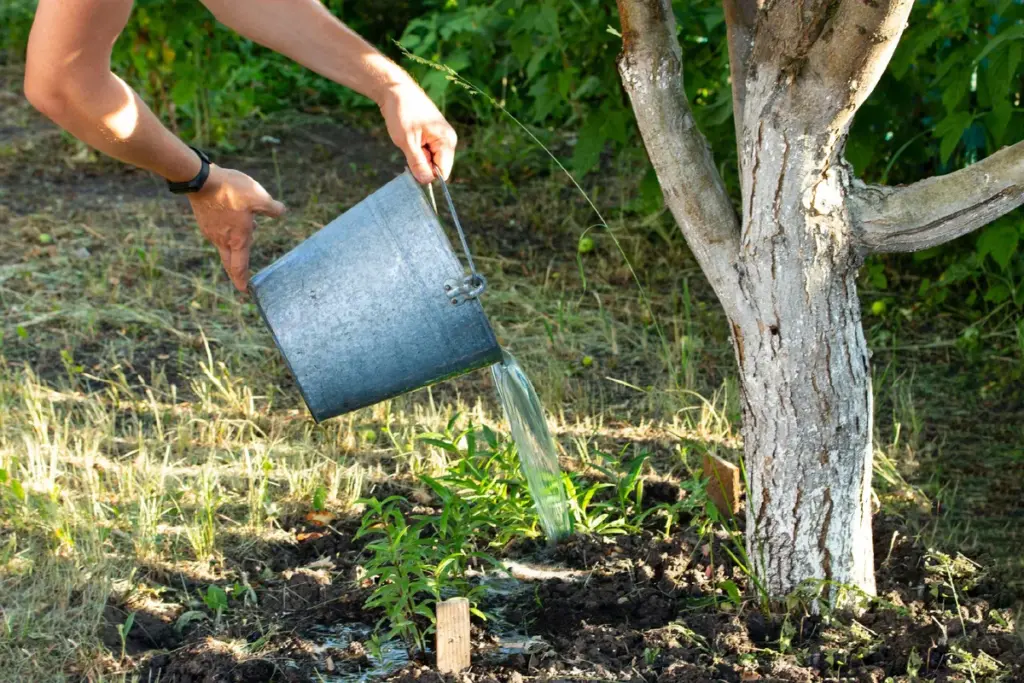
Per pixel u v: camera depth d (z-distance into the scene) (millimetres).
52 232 5680
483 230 5836
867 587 2877
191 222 5930
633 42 2650
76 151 6859
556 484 3092
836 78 2406
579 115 6715
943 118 4785
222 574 3195
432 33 6281
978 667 2613
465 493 3475
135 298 5055
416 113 2535
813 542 2795
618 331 4844
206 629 2945
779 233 2580
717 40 4859
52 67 2227
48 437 3863
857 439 2723
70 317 4828
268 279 2514
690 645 2781
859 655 2686
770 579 2891
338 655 2834
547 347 4684
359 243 2477
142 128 2398
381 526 3191
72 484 3562
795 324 2639
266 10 2492
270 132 7258
